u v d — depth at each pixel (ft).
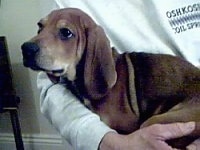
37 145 7.57
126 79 2.63
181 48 2.98
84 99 2.76
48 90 3.01
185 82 2.58
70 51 2.66
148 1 2.99
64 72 2.68
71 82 2.80
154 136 2.39
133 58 2.72
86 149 2.62
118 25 3.05
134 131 2.57
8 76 6.58
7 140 7.78
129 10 3.04
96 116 2.69
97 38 2.67
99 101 2.66
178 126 2.36
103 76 2.64
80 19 2.69
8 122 7.68
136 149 2.43
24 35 7.21
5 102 6.63
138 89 2.60
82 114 2.72
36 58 2.61
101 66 2.65
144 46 3.01
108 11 3.06
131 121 2.59
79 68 2.71
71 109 2.78
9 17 7.20
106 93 2.63
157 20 2.99
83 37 2.67
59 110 2.84
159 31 3.01
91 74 2.67
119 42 3.05
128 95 2.60
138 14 3.03
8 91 6.61
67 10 2.75
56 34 2.67
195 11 2.99
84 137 2.63
